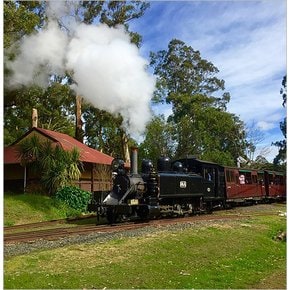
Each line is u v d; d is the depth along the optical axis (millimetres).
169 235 10172
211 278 7395
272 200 27531
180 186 15977
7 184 22500
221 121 40688
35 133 23375
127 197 14297
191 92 45375
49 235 10719
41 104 28328
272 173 27406
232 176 21188
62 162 18609
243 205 23641
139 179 14703
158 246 8977
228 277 7605
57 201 17500
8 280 6281
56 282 6305
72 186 18641
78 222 15062
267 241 11461
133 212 14258
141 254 8258
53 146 21812
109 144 38188
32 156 19109
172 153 36625
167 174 15477
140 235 10203
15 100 25484
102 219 15555
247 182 23188
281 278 7973
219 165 20094
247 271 8273
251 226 13000
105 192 14508
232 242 10484
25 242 9688
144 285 6516
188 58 45812
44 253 8094
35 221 15500
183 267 7867
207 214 17922
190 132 37281
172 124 38156
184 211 16422
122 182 14406
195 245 9594
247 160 44094
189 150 37094
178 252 8812
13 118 31906
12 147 23328
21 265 7184
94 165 24266
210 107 41469
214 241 10250
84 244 9008
